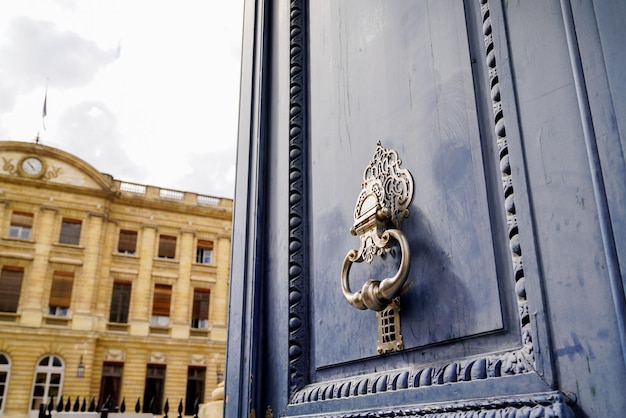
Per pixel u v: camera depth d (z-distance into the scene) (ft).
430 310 3.03
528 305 2.45
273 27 5.60
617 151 2.19
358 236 3.76
